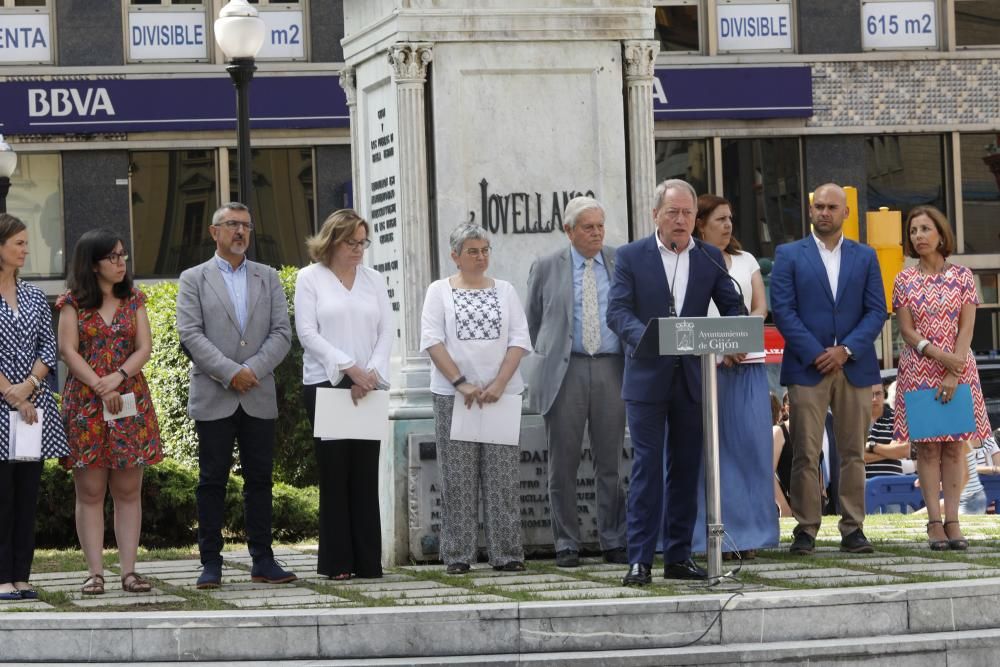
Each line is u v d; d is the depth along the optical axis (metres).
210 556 9.51
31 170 25.30
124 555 9.41
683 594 8.20
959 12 27.38
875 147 27.20
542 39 11.02
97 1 25.12
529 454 10.80
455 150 10.93
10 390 9.11
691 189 9.13
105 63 25.19
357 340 9.89
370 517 9.80
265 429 9.69
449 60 10.93
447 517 10.02
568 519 10.17
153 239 25.56
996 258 27.36
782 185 26.97
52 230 25.34
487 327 9.99
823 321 10.51
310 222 25.75
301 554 11.87
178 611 8.07
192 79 25.20
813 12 26.83
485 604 7.81
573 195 11.09
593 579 9.34
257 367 9.58
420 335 10.77
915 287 10.86
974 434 10.60
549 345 10.16
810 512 10.42
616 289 9.14
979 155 27.44
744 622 7.76
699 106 26.45
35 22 25.12
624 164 11.20
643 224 11.25
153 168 25.56
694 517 9.12
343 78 11.81
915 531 11.98
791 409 10.48
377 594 8.77
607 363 10.15
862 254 10.62
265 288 9.80
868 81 26.97
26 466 9.24
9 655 7.90
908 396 10.72
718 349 8.59
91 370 9.35
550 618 7.67
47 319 9.39
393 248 11.16
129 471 9.43
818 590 8.05
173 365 15.59
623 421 10.20
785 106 26.62
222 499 9.58
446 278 10.30
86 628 7.84
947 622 8.03
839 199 10.56
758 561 9.99
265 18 25.61
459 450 9.98
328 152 25.69
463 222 10.91
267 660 7.66
